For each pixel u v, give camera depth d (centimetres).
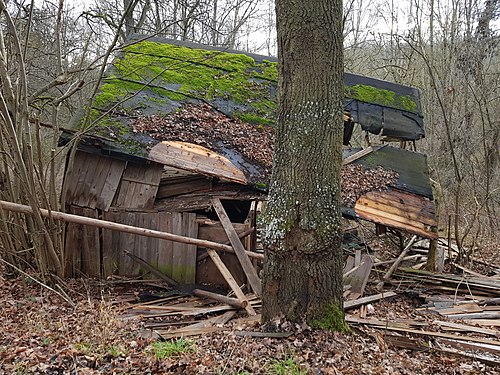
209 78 948
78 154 726
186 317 591
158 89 868
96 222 610
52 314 545
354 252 790
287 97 478
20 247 696
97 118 728
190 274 718
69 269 707
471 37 1473
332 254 483
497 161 1330
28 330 472
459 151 1436
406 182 879
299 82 469
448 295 743
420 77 1788
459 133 1447
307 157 468
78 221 609
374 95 1020
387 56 2011
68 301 580
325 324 479
